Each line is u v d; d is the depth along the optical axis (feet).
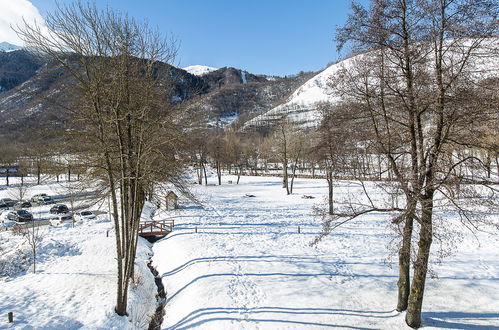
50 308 39.11
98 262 57.11
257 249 60.29
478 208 28.45
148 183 46.06
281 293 41.68
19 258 55.93
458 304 35.96
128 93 39.09
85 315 37.78
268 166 304.50
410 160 30.30
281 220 86.43
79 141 39.83
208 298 41.06
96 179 46.70
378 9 28.04
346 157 34.01
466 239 56.49
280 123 149.18
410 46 28.04
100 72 35.24
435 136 28.12
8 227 88.48
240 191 156.56
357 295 40.14
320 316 35.83
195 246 62.69
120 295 38.70
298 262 52.37
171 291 47.80
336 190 129.39
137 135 41.81
